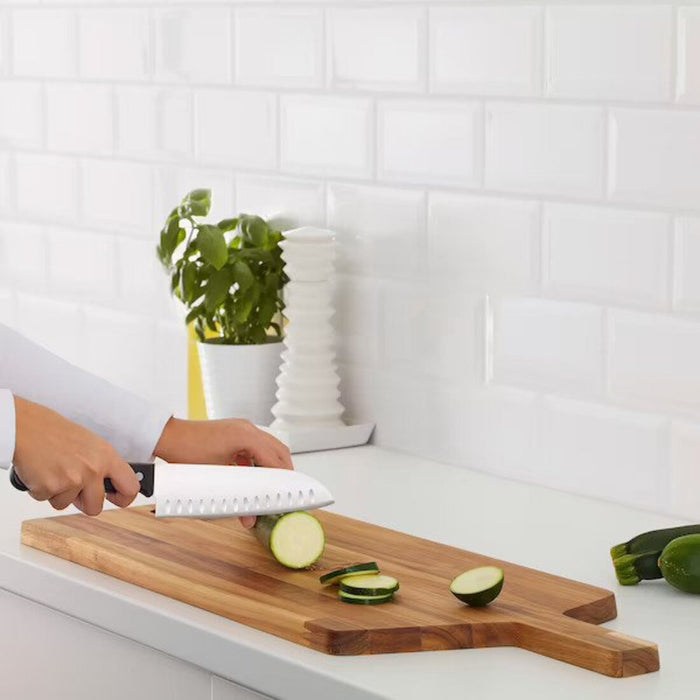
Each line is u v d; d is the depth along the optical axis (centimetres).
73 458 159
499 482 216
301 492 162
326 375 234
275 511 161
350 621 143
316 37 238
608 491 205
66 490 160
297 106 244
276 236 245
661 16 190
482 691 132
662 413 197
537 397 212
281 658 140
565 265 206
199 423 189
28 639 178
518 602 150
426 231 225
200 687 153
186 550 169
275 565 163
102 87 282
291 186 247
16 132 306
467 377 222
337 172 238
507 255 214
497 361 217
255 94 251
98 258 289
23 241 309
